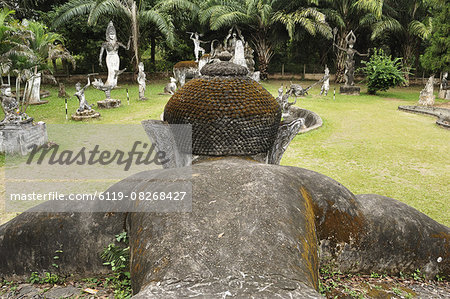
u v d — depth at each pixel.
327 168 8.16
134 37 23.42
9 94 8.76
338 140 10.70
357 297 2.58
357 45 29.55
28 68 12.91
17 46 12.52
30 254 2.86
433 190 6.90
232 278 1.74
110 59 21.80
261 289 1.68
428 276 2.89
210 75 3.26
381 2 22.38
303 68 30.59
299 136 10.91
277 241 1.96
